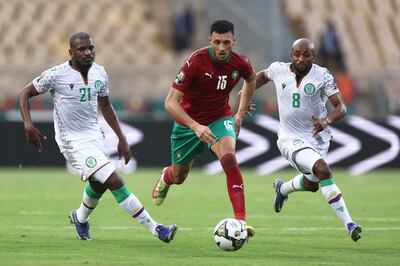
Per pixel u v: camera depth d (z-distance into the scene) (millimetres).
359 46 94125
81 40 30234
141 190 54062
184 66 30562
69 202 46938
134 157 69625
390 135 69188
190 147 33281
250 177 64562
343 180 62438
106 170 29922
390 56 94188
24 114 30672
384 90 76125
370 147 69188
